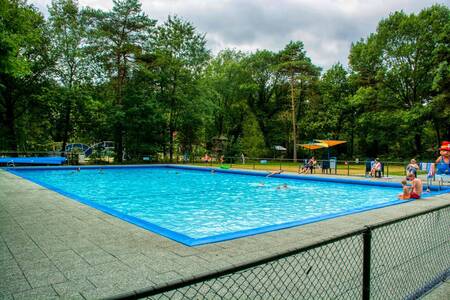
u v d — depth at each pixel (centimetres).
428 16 3105
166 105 3072
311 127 3856
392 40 3312
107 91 3000
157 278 354
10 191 1043
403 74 3247
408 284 342
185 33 3052
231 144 3794
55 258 420
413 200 970
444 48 2708
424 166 1524
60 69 2731
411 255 439
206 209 1000
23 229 572
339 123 3916
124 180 1830
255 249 464
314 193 1356
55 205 807
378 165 1733
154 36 2981
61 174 2067
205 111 3169
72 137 3291
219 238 520
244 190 1442
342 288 326
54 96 2625
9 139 2667
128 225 605
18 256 427
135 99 2797
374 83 3481
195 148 3622
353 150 4288
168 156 3606
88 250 454
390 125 3512
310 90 3788
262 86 4359
